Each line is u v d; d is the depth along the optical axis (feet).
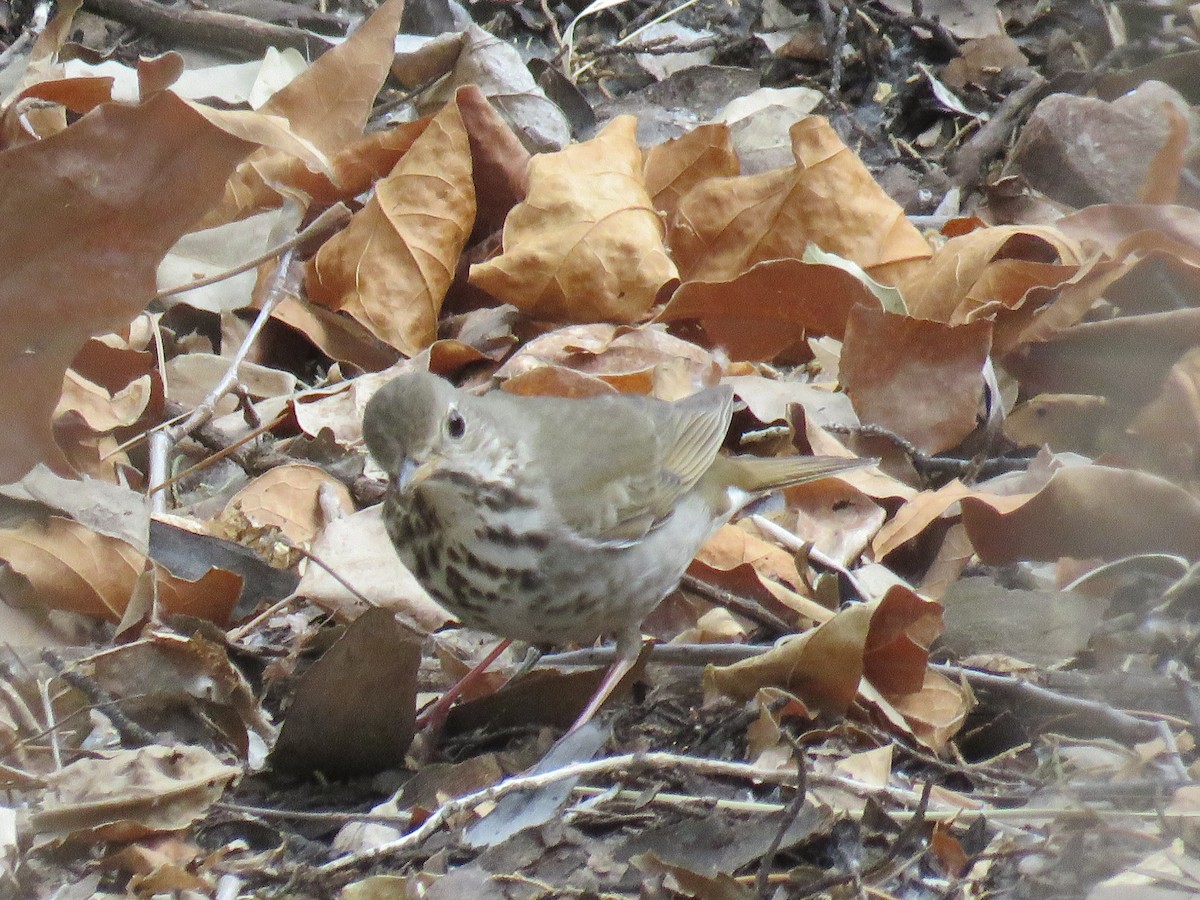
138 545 32.45
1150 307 41.34
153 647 29.40
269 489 36.17
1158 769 29.12
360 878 25.63
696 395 34.40
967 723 31.48
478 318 42.93
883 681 30.99
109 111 28.78
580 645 34.73
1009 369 41.55
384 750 28.73
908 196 50.83
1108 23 56.65
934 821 27.20
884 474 37.45
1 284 29.99
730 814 27.12
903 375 39.11
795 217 43.16
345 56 43.50
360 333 42.86
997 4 59.98
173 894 25.13
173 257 42.09
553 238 41.50
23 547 31.78
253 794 28.63
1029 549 35.73
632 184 42.34
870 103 55.62
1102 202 49.47
